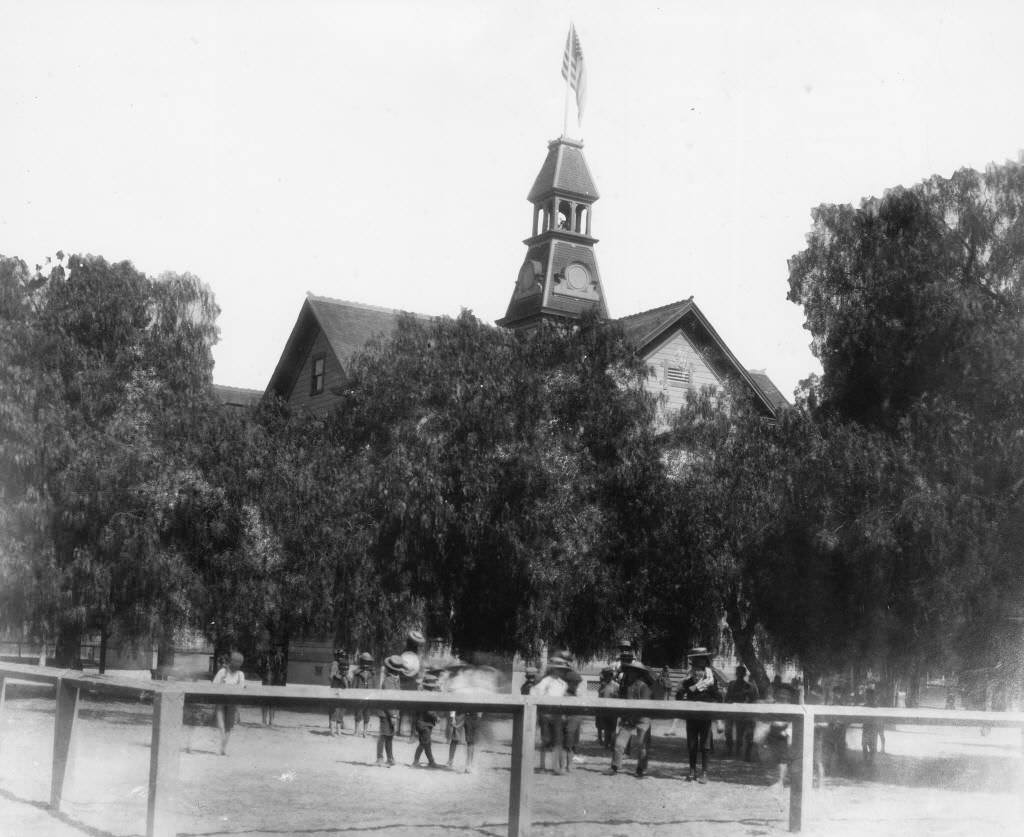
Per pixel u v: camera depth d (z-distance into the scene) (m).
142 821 9.62
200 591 30.20
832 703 24.34
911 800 14.88
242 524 30.78
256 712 32.94
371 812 11.63
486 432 29.84
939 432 20.67
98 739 20.69
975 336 20.53
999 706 20.70
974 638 20.50
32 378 29.39
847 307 22.84
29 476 29.09
